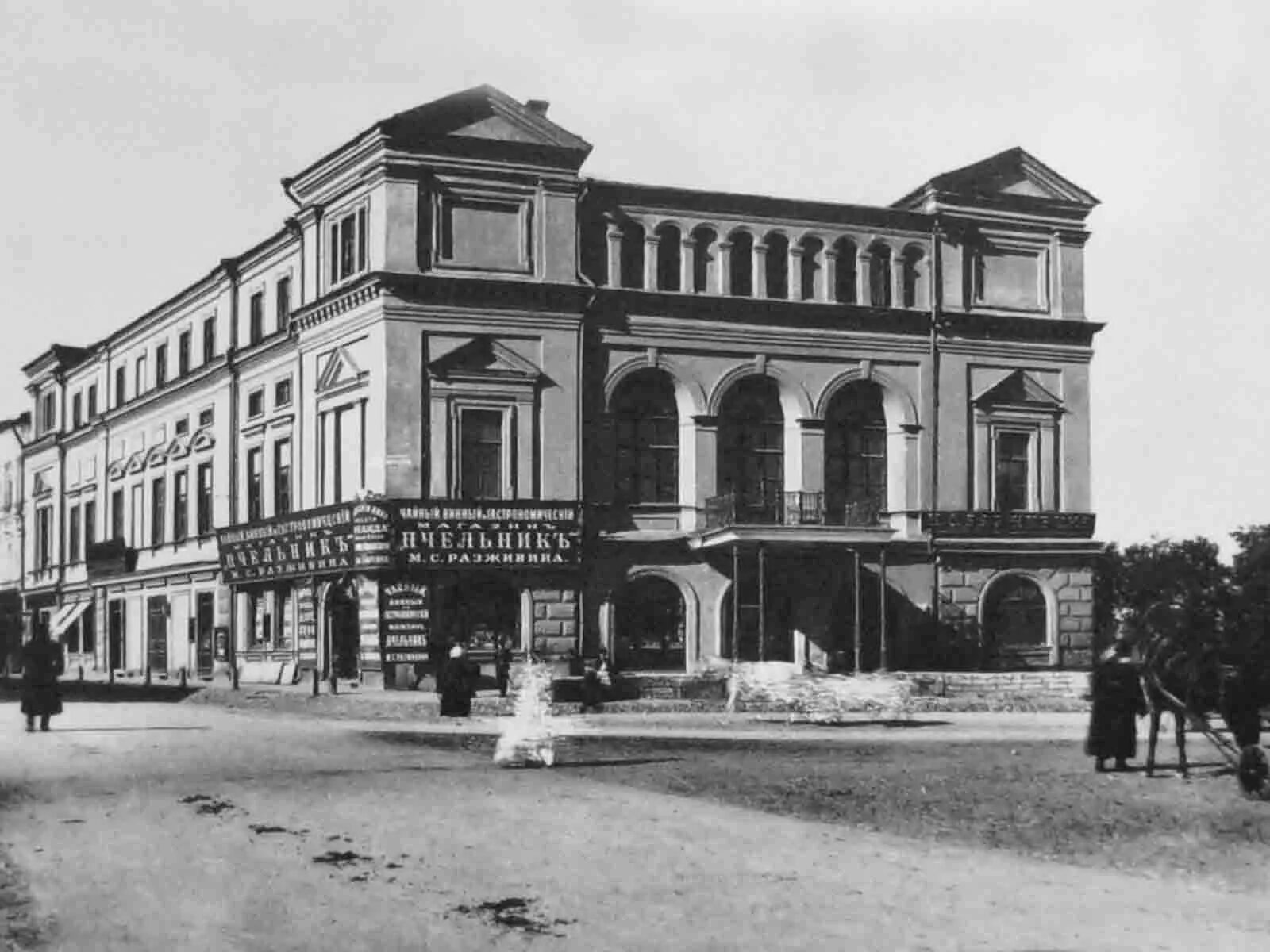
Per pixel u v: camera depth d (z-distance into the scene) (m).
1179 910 10.70
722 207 49.44
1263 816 16.02
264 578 50.72
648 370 48.31
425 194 45.50
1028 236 53.06
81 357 77.81
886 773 20.86
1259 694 20.12
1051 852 13.54
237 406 55.72
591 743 27.09
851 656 49.28
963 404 51.69
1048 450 52.84
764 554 47.00
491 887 11.30
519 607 46.00
